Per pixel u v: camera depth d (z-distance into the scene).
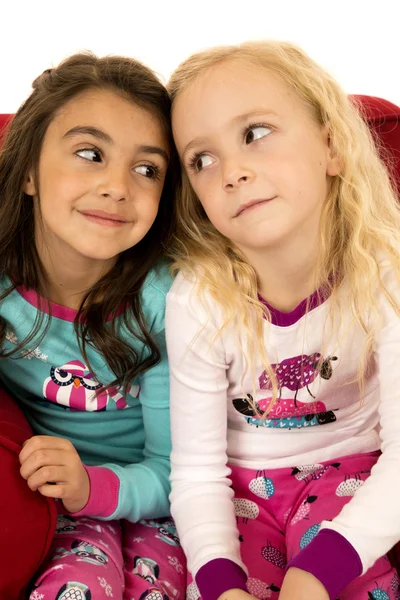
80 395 1.12
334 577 0.87
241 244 1.03
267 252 1.02
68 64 1.07
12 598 0.89
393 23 2.50
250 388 1.08
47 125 1.04
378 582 0.94
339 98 1.06
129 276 1.11
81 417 1.14
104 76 1.03
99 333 1.09
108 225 1.02
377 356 1.03
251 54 1.00
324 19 2.50
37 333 1.10
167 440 1.14
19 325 1.11
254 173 0.95
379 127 1.21
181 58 2.35
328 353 1.04
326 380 1.05
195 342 1.04
